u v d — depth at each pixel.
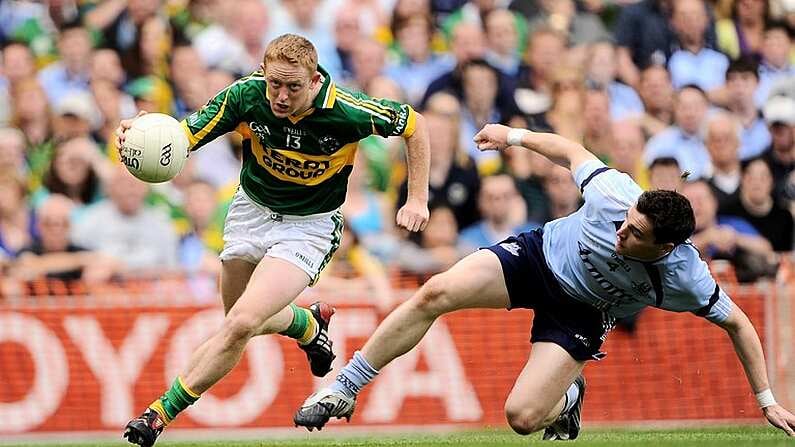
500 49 40.12
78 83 38.41
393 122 19.38
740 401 32.50
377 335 20.11
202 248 35.78
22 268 34.19
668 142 39.25
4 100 37.94
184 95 38.84
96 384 31.56
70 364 31.58
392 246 35.50
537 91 39.69
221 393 31.66
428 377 31.98
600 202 19.12
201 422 31.56
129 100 38.50
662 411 32.44
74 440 30.95
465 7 41.16
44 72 38.56
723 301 19.30
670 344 32.59
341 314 31.89
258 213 20.02
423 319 20.03
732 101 40.53
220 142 37.50
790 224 38.31
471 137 38.25
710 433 24.88
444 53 40.56
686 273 18.94
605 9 41.88
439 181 36.25
